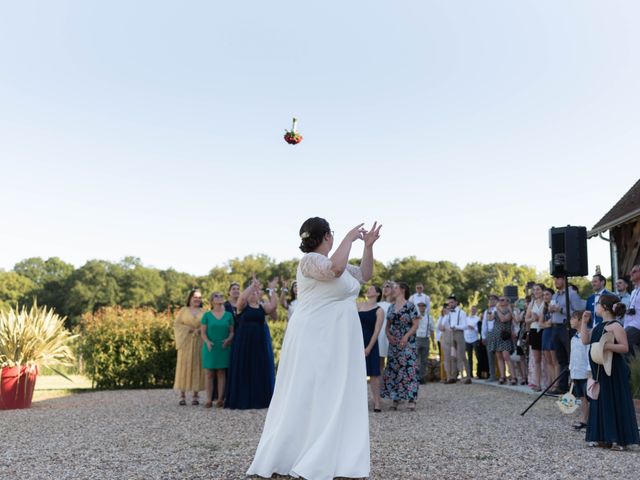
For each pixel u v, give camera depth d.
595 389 5.34
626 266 12.82
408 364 8.02
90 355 12.73
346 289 3.72
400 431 6.11
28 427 6.58
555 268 8.79
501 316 11.98
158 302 65.12
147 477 4.02
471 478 4.01
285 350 3.72
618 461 4.70
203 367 8.44
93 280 66.00
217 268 67.88
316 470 3.31
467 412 7.75
